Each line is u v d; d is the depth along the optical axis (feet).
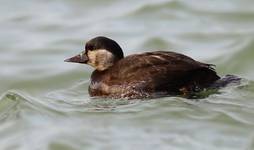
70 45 76.02
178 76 52.31
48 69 69.82
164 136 47.39
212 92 52.26
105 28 79.41
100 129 49.06
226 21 79.30
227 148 45.80
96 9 85.92
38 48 75.77
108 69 55.67
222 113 49.75
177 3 83.56
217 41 73.56
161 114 50.11
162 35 75.77
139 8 83.30
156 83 52.34
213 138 47.11
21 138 49.75
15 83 67.36
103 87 54.29
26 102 55.62
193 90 52.31
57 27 81.05
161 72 52.42
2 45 77.20
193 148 45.83
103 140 47.55
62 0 88.89
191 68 52.54
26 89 65.87
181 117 49.70
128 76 53.31
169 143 46.50
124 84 53.26
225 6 82.94
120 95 53.31
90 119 50.78
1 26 82.17
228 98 51.49
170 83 52.31
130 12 83.25
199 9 82.53
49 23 82.23
